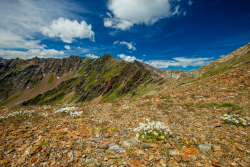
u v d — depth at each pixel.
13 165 4.86
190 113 10.62
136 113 11.92
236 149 5.25
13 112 12.87
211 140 6.19
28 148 5.89
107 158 5.32
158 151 5.70
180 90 20.67
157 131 7.55
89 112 12.99
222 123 7.97
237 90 14.04
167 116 10.49
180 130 7.71
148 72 182.75
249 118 7.57
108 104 16.42
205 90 17.17
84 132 7.79
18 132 7.71
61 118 11.10
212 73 37.94
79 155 5.49
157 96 18.86
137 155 5.49
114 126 8.91
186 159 5.04
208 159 4.93
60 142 6.53
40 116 11.68
